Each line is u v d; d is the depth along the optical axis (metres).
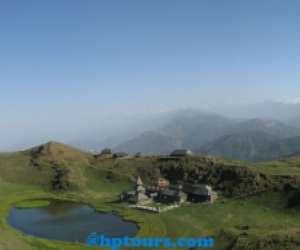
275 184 163.62
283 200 147.50
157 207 165.00
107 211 163.88
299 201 141.50
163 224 137.50
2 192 196.88
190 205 165.25
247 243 88.81
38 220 150.12
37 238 118.62
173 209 161.12
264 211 143.38
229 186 179.50
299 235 86.69
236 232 101.31
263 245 85.38
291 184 156.38
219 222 135.12
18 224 143.75
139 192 180.75
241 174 182.50
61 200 188.12
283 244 83.56
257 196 158.50
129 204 176.00
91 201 185.25
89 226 140.00
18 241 103.69
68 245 113.56
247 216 139.62
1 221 142.88
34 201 185.00
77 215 158.38
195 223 136.38
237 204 155.88
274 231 95.56
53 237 125.69
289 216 134.50
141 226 136.75
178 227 132.12
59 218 153.25
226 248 92.75
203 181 194.62
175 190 178.12
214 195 172.00
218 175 192.62
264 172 179.38
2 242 94.00
